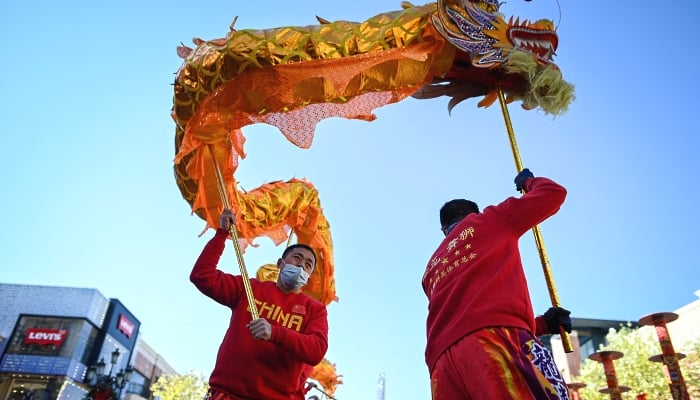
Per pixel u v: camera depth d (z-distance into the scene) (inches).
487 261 81.4
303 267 127.1
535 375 67.7
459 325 75.7
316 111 111.2
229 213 119.5
